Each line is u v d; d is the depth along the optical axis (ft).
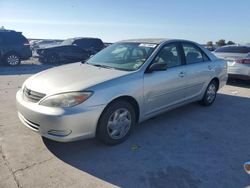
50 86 11.31
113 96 11.51
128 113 12.64
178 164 10.97
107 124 11.77
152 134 13.98
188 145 12.80
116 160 11.21
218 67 19.10
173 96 15.24
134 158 11.40
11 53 44.75
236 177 10.12
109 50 16.28
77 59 53.47
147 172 10.34
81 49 53.78
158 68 13.24
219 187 9.49
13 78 30.53
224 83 20.44
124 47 15.67
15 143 12.35
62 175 9.96
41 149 11.89
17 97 12.50
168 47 15.28
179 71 15.29
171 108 15.57
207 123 15.89
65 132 10.63
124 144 12.71
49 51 50.39
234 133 14.47
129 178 9.92
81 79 11.78
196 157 11.61
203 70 17.46
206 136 13.94
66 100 10.57
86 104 10.75
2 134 13.28
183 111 18.07
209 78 18.31
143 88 12.94
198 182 9.75
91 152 11.82
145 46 14.94
